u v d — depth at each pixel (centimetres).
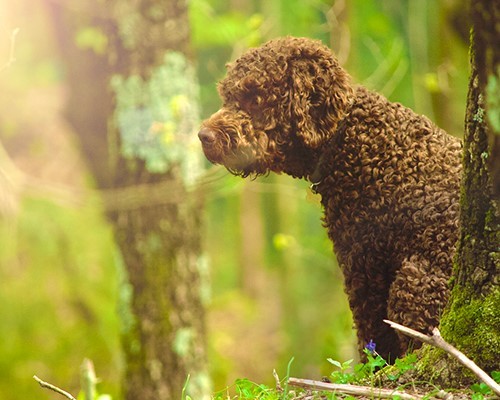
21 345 1777
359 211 632
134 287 1110
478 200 511
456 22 1254
